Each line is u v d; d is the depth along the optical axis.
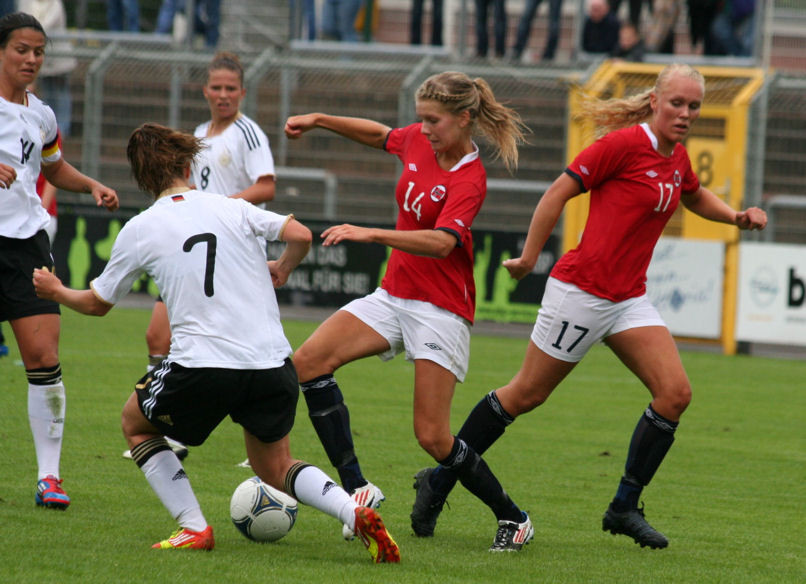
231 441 24.69
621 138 17.34
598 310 17.56
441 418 16.55
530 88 52.97
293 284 49.09
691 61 54.09
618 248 17.48
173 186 15.04
